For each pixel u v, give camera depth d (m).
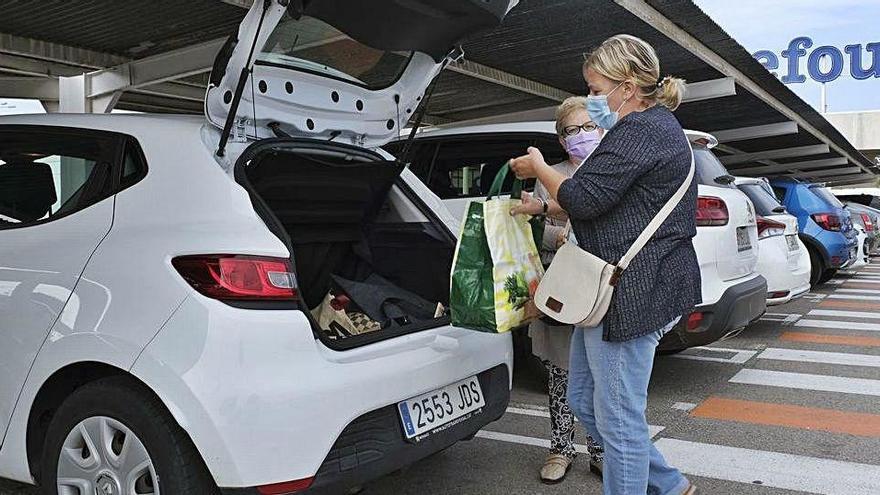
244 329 2.43
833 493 3.57
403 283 3.73
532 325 3.75
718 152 20.58
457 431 3.04
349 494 3.45
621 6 7.33
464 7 2.95
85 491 2.73
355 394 2.61
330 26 2.96
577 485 3.68
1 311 2.89
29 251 2.93
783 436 4.41
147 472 2.57
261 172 3.02
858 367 6.16
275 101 3.07
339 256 3.71
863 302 10.17
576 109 3.39
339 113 3.36
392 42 3.18
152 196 2.79
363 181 3.50
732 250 5.15
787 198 10.95
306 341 2.54
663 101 2.78
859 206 16.53
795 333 7.77
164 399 2.45
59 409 2.78
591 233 2.67
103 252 2.73
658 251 2.62
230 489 2.39
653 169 2.59
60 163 3.10
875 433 4.45
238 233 2.58
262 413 2.39
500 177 2.94
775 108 13.80
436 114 13.37
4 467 2.99
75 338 2.65
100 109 8.98
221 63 2.79
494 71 10.26
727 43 9.41
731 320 5.03
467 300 2.82
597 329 2.70
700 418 4.78
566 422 3.73
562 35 8.55
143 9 7.07
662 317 2.63
